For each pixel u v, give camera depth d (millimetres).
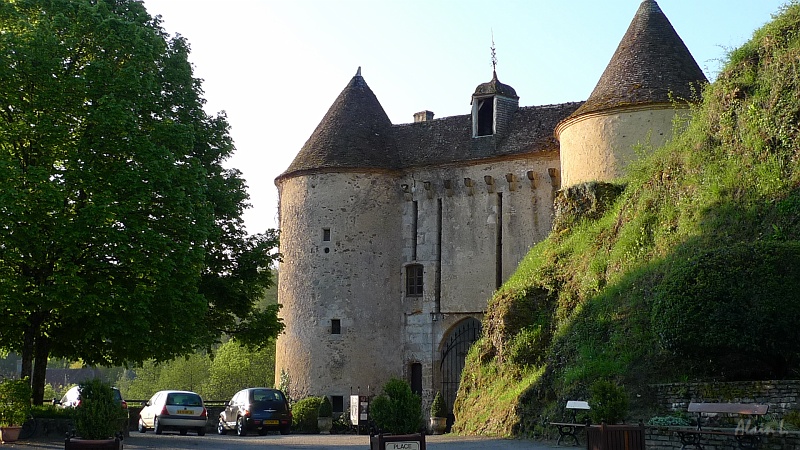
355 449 18359
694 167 21000
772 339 14492
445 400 33125
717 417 14914
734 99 20297
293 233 34656
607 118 27688
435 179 34312
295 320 34000
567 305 23344
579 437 18172
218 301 26203
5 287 19906
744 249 15289
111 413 13984
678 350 15430
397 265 34469
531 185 32562
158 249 21172
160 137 22688
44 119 20703
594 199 25984
